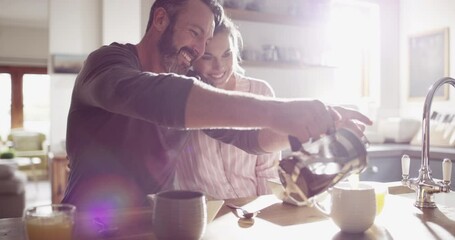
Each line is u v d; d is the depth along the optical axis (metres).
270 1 3.61
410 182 1.31
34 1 7.11
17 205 4.33
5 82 9.32
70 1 4.33
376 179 3.37
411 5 4.16
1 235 0.93
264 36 3.71
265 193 1.74
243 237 0.93
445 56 3.77
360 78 4.44
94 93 0.93
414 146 3.66
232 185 1.72
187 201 0.81
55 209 0.85
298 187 0.83
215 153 1.71
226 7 3.41
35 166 7.86
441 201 1.44
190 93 0.79
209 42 1.62
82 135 1.25
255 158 1.78
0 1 7.09
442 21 3.83
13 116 9.35
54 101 4.37
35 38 9.48
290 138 0.81
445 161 1.25
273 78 3.77
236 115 0.79
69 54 4.34
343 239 0.93
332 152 0.83
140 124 1.29
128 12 4.23
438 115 3.71
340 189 0.97
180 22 1.32
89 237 0.93
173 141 1.38
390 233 0.98
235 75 1.85
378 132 4.12
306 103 0.80
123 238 0.92
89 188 1.26
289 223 1.05
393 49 4.33
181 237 0.81
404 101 4.26
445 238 0.94
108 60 1.02
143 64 1.37
